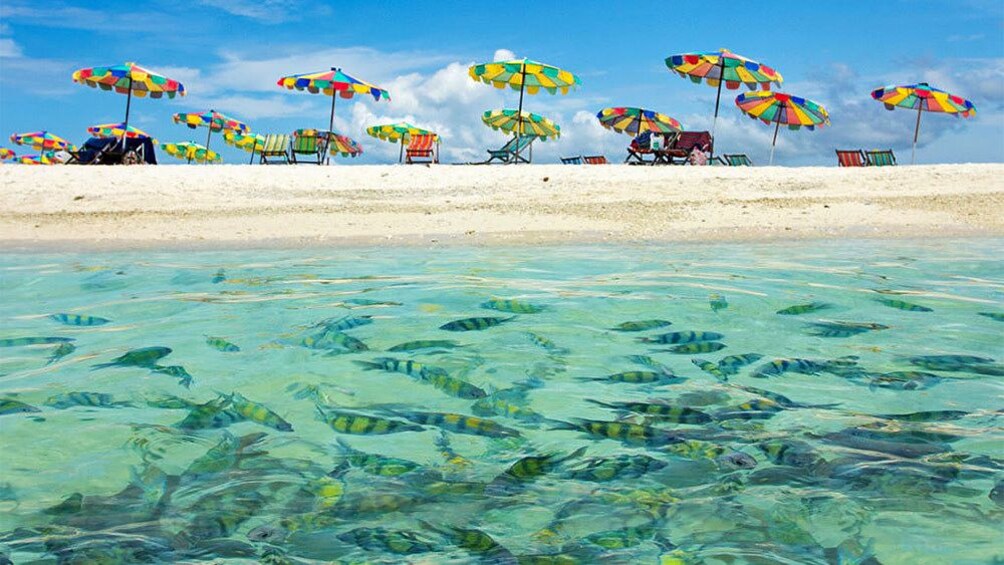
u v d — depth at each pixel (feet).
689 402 9.55
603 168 44.24
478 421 8.90
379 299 16.24
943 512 6.54
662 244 25.70
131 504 6.75
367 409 9.32
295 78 64.23
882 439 8.25
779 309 15.20
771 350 12.08
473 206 33.12
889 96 60.85
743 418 8.93
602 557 5.88
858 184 38.75
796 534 6.20
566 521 6.47
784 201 34.22
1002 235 27.32
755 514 6.56
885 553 5.91
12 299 16.43
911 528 6.28
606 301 15.92
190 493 6.98
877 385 10.23
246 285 18.03
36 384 10.32
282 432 8.57
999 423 8.70
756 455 7.83
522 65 60.59
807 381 10.44
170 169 42.06
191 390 10.07
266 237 26.96
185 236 27.09
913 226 29.19
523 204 33.73
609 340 12.76
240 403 9.52
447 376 10.52
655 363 11.37
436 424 8.81
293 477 7.34
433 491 7.06
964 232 28.02
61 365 11.26
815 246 25.11
